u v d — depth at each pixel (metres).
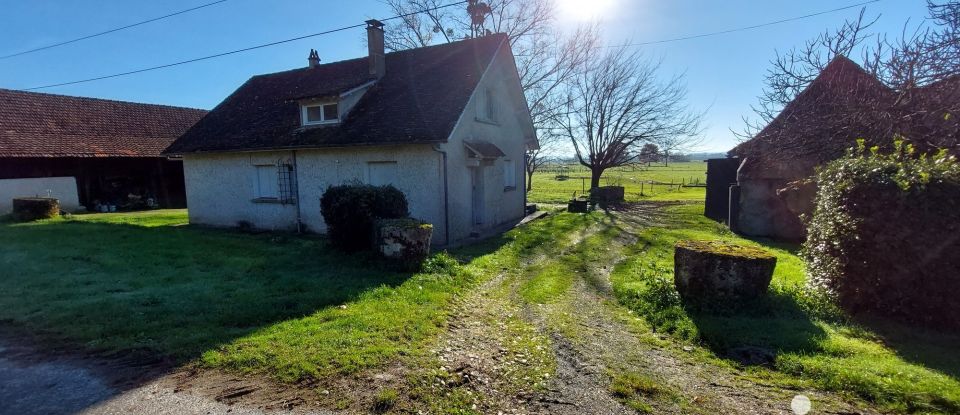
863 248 5.12
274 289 6.20
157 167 23.38
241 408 3.18
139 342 4.23
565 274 8.12
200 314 5.05
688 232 12.82
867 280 5.11
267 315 5.02
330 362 3.83
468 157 12.34
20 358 3.97
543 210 19.70
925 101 6.94
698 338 4.75
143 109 25.48
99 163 21.03
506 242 11.16
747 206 12.20
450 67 13.47
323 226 12.82
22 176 18.30
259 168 14.12
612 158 25.98
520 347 4.61
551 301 6.43
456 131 11.76
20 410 3.15
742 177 12.26
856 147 8.11
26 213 14.98
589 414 3.29
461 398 3.45
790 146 9.72
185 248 9.91
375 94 13.40
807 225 6.67
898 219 4.93
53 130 20.30
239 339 4.29
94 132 21.81
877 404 3.36
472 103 12.73
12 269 7.50
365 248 8.77
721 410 3.35
